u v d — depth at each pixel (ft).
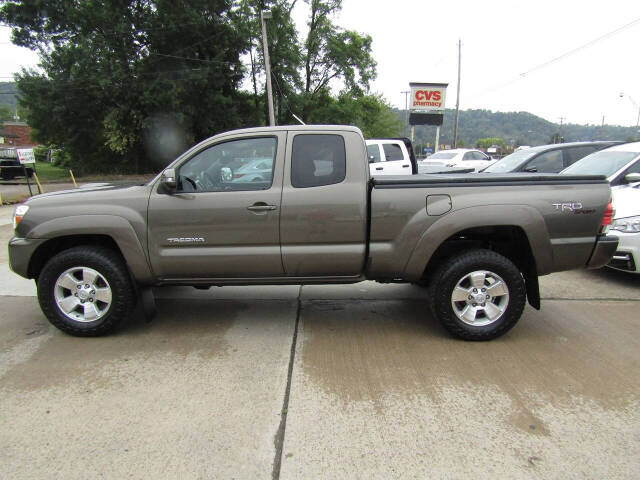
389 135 186.19
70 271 12.67
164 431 8.68
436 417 9.12
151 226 12.33
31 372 11.02
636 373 10.90
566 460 7.84
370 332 13.46
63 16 92.27
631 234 16.88
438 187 12.14
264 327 13.88
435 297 12.47
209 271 12.62
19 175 81.97
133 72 94.17
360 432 8.64
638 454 7.98
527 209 12.01
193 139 103.96
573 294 16.85
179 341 12.86
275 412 9.30
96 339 13.01
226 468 7.68
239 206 12.20
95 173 107.65
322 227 12.31
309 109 123.65
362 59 124.57
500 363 11.43
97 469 7.65
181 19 92.43
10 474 7.54
